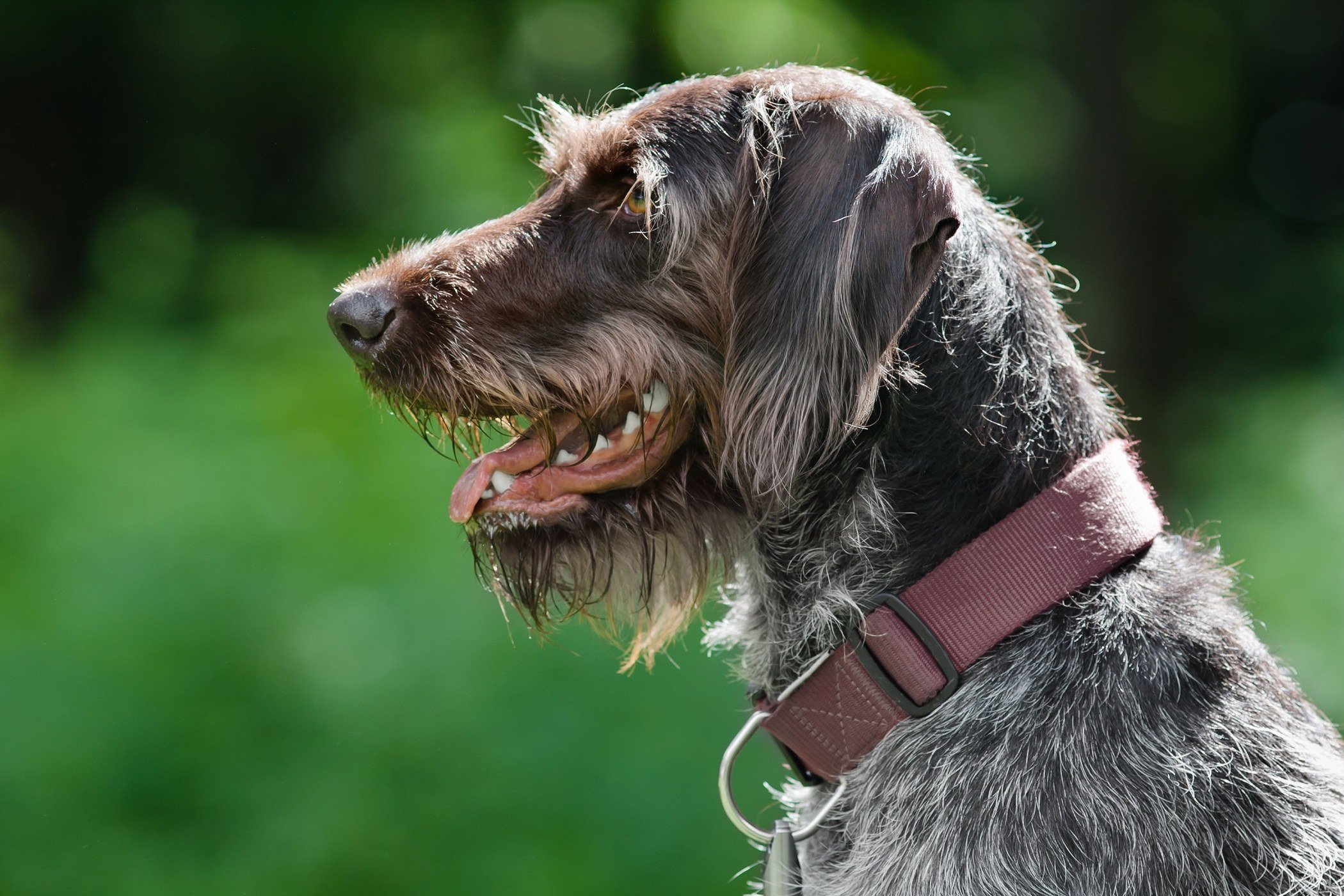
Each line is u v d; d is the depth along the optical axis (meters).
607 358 3.77
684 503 3.86
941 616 3.37
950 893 3.22
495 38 17.55
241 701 8.09
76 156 18.47
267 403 11.42
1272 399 14.35
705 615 5.86
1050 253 15.71
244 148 18.83
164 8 16.91
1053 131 17.84
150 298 14.78
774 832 3.53
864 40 15.93
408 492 10.23
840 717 3.46
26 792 7.37
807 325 3.41
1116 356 13.34
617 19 17.06
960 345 3.52
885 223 3.26
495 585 4.06
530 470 3.92
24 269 17.89
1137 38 13.72
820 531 3.69
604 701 8.20
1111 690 3.29
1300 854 3.22
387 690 8.22
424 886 7.20
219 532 9.27
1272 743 3.35
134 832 7.35
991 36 17.89
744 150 3.63
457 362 3.82
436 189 14.99
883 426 3.55
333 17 16.61
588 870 7.23
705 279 3.69
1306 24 19.19
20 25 17.08
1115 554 3.37
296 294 13.73
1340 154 20.09
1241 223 20.11
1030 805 3.22
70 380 12.16
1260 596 10.05
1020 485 3.46
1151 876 3.12
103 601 8.49
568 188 3.93
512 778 7.71
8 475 9.78
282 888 7.16
